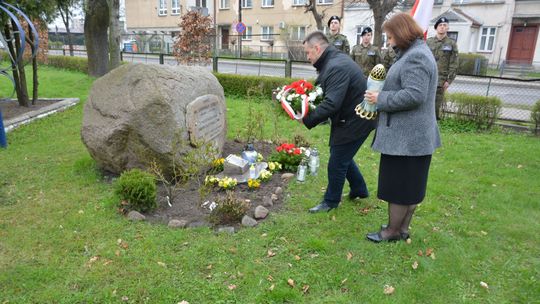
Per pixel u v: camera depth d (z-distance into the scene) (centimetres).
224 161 483
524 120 819
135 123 441
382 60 858
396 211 339
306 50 387
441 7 2752
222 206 388
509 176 530
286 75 1190
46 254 331
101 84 472
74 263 319
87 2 1400
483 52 2675
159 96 436
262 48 3178
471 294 293
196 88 491
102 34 1492
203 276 307
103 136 455
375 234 360
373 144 323
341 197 451
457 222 401
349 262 326
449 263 328
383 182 332
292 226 382
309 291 293
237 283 299
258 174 486
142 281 298
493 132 786
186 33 1407
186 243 348
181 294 286
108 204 414
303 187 475
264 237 360
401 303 280
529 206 441
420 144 303
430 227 389
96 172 504
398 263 327
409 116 301
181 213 404
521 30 2564
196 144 468
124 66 465
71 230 368
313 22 3045
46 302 277
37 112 803
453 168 564
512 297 291
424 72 287
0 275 302
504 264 329
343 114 371
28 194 445
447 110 827
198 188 458
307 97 394
